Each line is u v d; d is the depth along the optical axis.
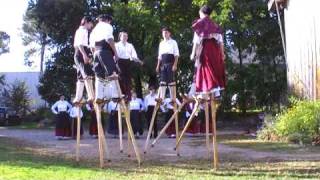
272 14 29.31
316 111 16.73
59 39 36.41
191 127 21.94
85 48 12.05
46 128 32.69
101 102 11.41
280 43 29.62
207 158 12.67
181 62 28.88
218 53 10.62
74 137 21.17
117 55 12.45
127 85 13.55
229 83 29.22
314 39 18.88
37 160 12.20
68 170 10.44
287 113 17.75
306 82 19.42
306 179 9.31
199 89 10.76
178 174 10.00
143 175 9.84
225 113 31.20
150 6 30.47
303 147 15.15
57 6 34.91
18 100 44.44
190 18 30.56
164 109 20.70
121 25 29.97
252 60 31.00
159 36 29.03
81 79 12.41
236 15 28.70
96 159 12.56
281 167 10.95
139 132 21.08
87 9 34.75
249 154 13.49
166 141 18.08
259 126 23.14
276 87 29.48
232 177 9.55
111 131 20.91
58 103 21.50
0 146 16.08
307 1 19.33
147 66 29.25
